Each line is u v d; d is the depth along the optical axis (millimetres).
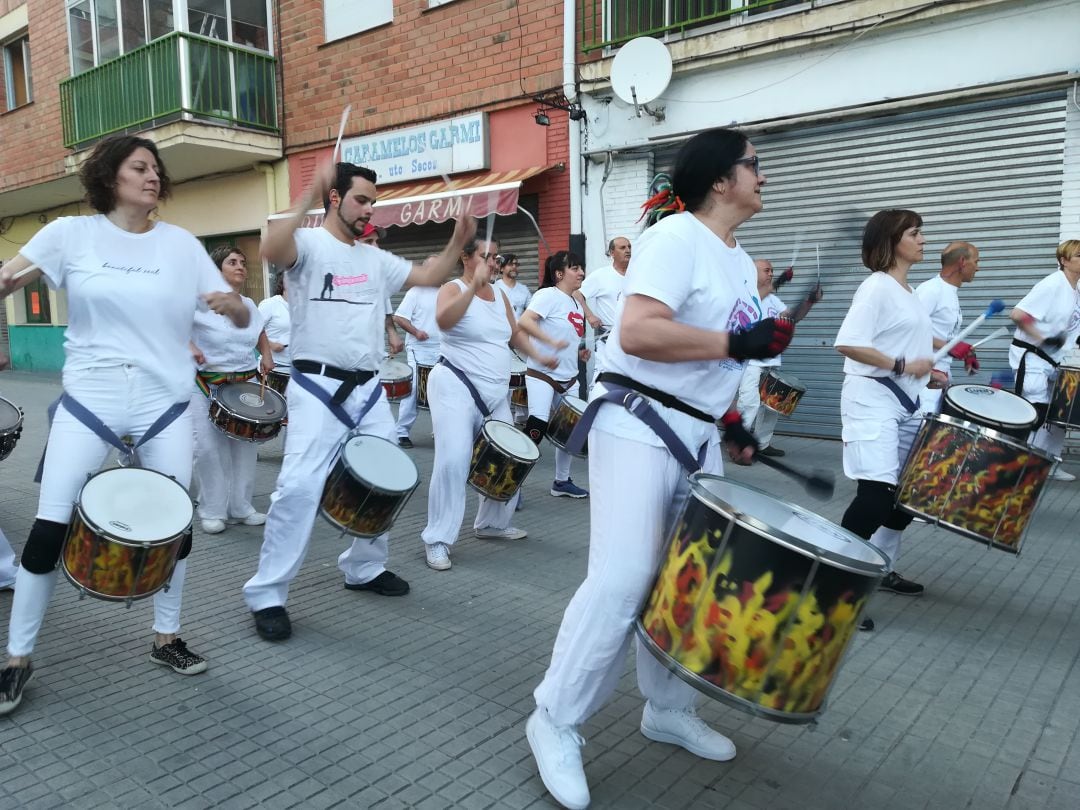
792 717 2025
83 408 2893
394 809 2416
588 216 9586
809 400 8680
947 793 2547
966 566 4672
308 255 3512
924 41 7430
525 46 9766
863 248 3936
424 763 2658
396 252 11836
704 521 2049
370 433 3764
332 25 11711
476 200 9648
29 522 5473
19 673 2941
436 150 10711
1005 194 7363
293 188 12562
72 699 3047
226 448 5328
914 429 3945
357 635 3674
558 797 2396
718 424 2510
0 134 15930
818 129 8242
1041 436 6297
